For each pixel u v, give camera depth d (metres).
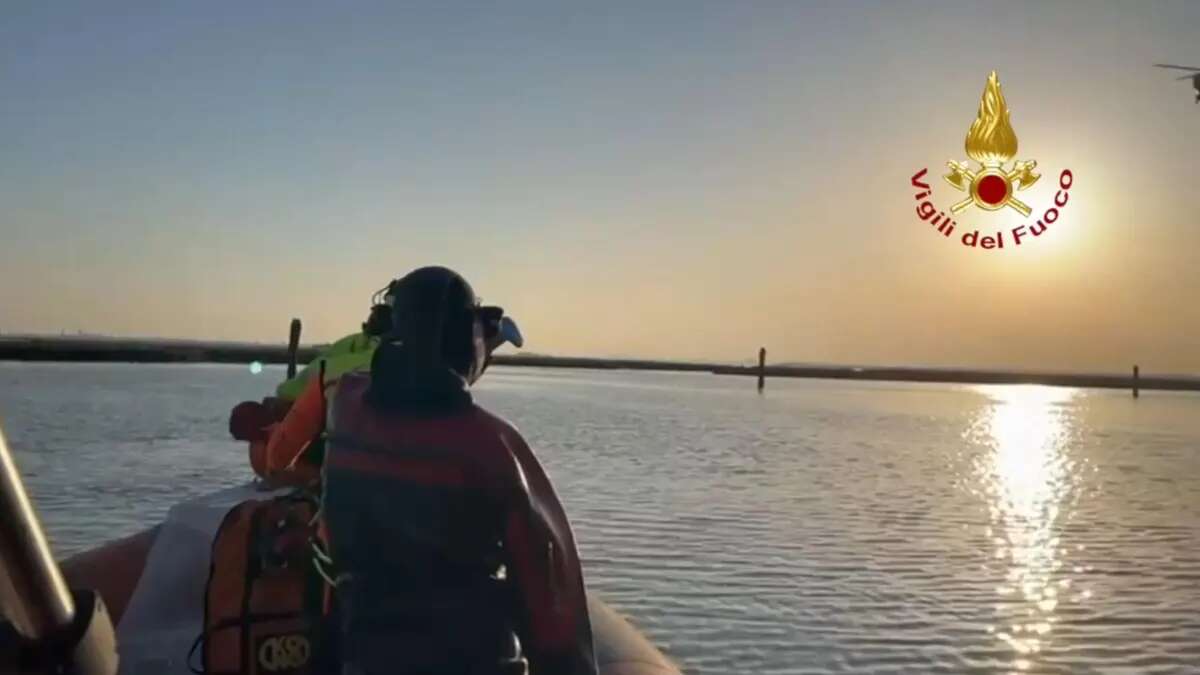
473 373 3.02
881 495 18.22
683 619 9.04
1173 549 13.17
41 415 30.91
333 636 3.26
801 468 22.58
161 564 4.17
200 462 19.23
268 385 55.97
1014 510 16.73
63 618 1.42
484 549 2.77
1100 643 8.67
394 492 2.76
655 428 33.72
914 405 59.06
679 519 14.56
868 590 10.34
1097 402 70.38
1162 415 52.44
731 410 47.00
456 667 2.69
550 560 2.84
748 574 10.88
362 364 3.75
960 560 12.12
